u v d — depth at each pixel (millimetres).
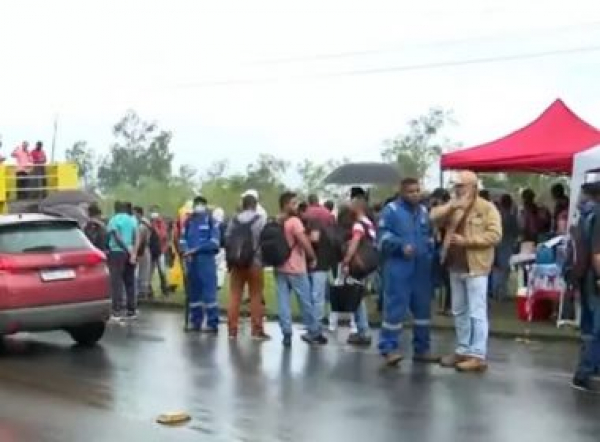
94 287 12352
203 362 11023
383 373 10125
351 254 12297
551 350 11703
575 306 12594
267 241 12367
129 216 15883
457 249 10281
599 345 9102
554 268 13875
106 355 11695
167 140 60812
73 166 23062
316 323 12461
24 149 22766
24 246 11930
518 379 9727
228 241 13055
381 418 7992
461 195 10289
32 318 11773
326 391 9164
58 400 8906
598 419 7918
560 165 15797
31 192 22312
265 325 14680
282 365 10742
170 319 15664
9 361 11258
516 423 7785
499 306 15938
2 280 11648
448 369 10344
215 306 13961
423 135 47781
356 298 12250
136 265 16203
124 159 60312
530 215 16844
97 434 7566
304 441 7262
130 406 8617
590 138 16156
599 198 9109
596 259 8891
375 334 13398
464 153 16625
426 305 10797
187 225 14008
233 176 50094
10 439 7438
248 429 7656
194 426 7789
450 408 8352
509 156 16094
